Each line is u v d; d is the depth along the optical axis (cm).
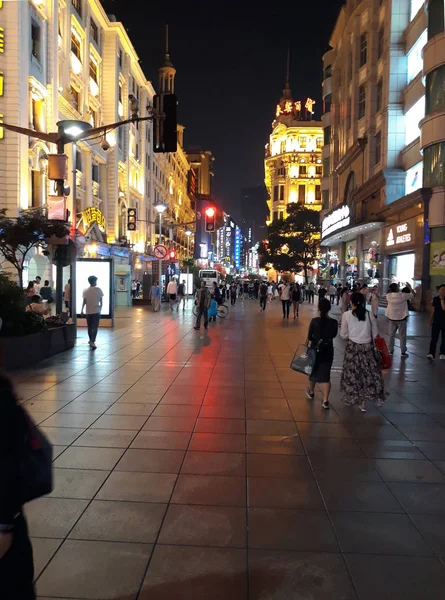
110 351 1243
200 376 938
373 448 554
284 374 967
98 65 3991
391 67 3297
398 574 319
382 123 3459
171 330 1761
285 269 6606
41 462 188
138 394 787
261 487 447
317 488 447
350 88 4400
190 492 434
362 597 296
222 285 4575
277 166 10850
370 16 3838
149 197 5762
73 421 637
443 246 2512
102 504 408
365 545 353
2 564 179
